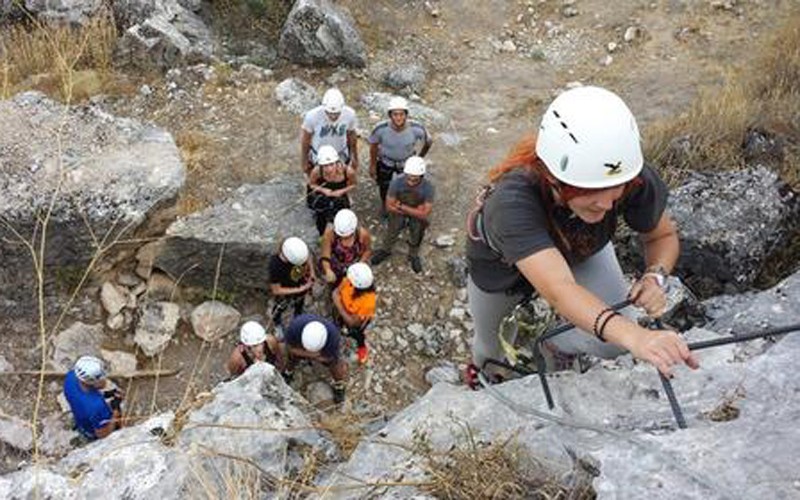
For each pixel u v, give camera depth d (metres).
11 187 8.05
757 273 7.64
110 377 8.12
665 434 2.88
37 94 9.16
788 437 2.79
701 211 7.74
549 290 2.59
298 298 8.16
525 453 2.95
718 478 2.68
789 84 10.27
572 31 12.77
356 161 9.02
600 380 3.27
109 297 8.44
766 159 8.62
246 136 10.20
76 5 11.62
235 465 3.34
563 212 2.86
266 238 8.41
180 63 11.18
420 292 8.88
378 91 11.62
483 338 3.86
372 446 3.23
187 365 8.33
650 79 11.84
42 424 7.75
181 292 8.64
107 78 10.93
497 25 12.94
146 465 3.36
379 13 12.91
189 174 9.58
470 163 10.41
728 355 3.31
